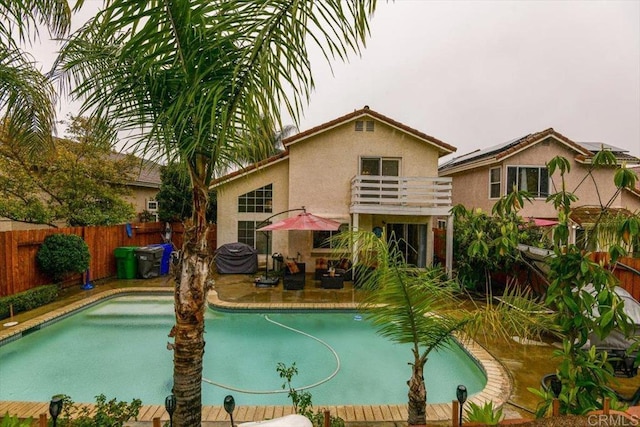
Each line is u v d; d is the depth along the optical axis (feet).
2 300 32.14
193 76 11.25
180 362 11.92
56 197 51.83
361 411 18.42
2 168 44.78
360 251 14.23
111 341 32.58
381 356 30.09
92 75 11.82
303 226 46.65
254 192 59.67
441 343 14.06
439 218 82.17
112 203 57.00
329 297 42.14
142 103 12.07
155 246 55.36
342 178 57.82
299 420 11.34
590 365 13.87
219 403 22.50
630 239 13.57
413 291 12.87
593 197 63.31
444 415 18.08
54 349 30.86
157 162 13.25
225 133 11.05
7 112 22.04
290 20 10.38
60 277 41.65
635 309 22.62
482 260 37.32
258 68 10.91
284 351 30.99
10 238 35.76
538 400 19.71
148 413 17.90
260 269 59.93
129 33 10.67
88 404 18.83
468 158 81.71
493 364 24.58
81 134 52.54
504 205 16.65
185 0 9.64
